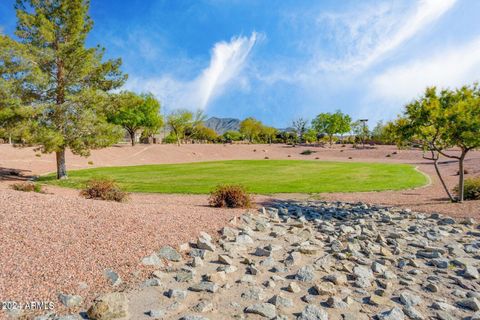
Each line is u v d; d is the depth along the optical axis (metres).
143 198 14.33
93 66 21.27
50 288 4.27
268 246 6.99
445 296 4.85
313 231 8.98
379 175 26.53
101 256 5.41
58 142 18.89
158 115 65.75
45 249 5.29
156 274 5.07
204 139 101.12
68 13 20.95
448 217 10.75
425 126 12.91
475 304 4.41
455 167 36.00
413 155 58.16
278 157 61.31
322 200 15.00
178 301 4.32
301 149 74.50
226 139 105.50
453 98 12.58
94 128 20.34
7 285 4.17
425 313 4.27
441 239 8.26
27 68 18.42
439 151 13.59
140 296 4.41
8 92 18.06
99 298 3.92
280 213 11.65
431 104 12.04
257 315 4.05
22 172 25.19
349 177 24.94
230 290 4.79
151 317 3.88
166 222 7.89
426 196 15.82
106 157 43.38
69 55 20.09
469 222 9.92
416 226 9.63
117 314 3.82
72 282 4.49
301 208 12.80
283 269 5.73
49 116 19.95
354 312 4.21
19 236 5.54
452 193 16.62
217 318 3.95
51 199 7.99
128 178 23.86
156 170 31.33
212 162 45.62
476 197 14.29
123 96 21.78
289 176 25.75
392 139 14.39
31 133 18.66
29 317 3.68
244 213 10.32
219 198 11.92
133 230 6.85
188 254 6.20
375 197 15.79
